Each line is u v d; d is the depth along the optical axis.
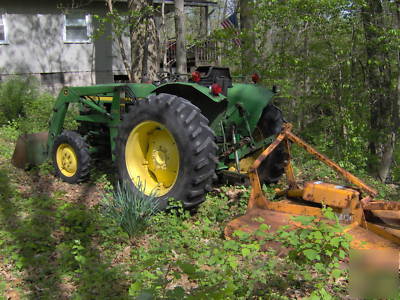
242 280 3.32
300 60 8.38
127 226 4.31
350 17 7.73
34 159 6.59
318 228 3.46
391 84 7.94
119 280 3.46
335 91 8.49
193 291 2.97
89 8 15.95
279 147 5.63
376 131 8.10
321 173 7.10
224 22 11.26
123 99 5.79
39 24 15.22
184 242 4.11
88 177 6.21
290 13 7.95
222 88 4.99
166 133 4.99
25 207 5.06
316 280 3.38
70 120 9.13
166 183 5.05
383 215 3.97
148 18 11.61
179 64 11.27
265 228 3.62
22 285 3.41
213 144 4.61
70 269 3.65
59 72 15.77
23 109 10.97
